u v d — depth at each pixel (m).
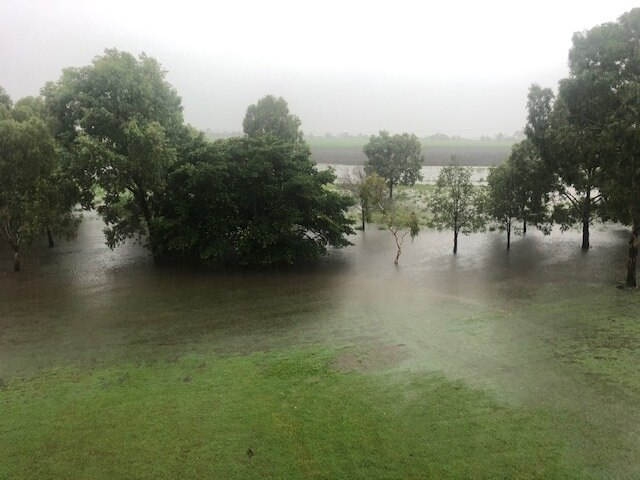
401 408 13.58
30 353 17.95
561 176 33.19
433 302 23.33
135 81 29.06
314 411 13.45
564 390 14.42
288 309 22.66
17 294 25.30
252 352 17.80
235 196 29.84
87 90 28.98
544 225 41.56
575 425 12.56
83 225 45.00
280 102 60.06
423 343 18.38
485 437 12.14
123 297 24.61
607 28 26.62
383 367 16.33
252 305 23.27
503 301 23.20
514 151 35.31
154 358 17.36
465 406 13.63
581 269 28.62
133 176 28.97
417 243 36.97
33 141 26.28
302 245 30.39
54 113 29.95
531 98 32.00
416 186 74.69
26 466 11.33
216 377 15.69
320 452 11.65
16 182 26.81
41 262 31.97
